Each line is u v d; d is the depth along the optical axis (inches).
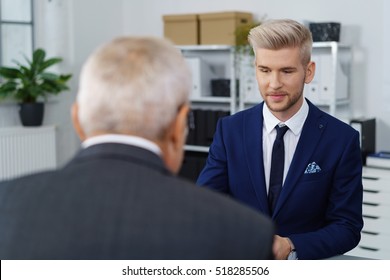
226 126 69.6
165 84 29.3
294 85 61.2
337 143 65.0
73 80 211.5
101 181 28.5
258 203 66.5
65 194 28.4
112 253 26.7
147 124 29.3
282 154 65.6
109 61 29.7
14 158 186.2
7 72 184.1
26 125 191.0
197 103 206.1
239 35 179.2
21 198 28.8
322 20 177.6
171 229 27.2
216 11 200.7
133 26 223.9
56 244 27.1
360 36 171.0
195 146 191.9
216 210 28.2
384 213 145.0
